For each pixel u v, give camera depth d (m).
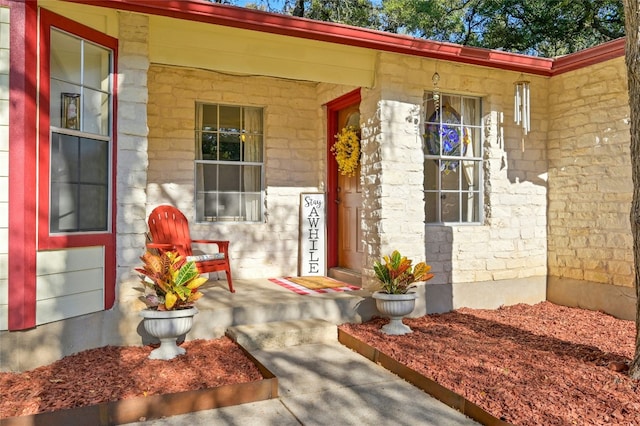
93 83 3.99
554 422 2.76
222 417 3.00
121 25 4.11
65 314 3.72
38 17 3.50
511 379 3.43
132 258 4.16
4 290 3.39
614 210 5.45
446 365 3.73
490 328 4.90
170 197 5.96
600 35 11.28
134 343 4.15
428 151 5.72
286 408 3.14
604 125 5.54
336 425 2.90
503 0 10.80
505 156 5.98
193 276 3.92
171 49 4.49
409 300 4.69
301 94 6.67
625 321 5.21
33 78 3.46
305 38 4.81
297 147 6.65
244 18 4.38
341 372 3.78
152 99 5.89
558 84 6.11
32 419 2.67
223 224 6.23
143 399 2.95
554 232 6.19
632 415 2.83
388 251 5.20
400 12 12.14
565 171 6.03
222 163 6.36
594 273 5.68
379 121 5.21
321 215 6.60
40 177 3.52
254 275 6.37
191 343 4.29
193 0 4.13
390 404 3.20
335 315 5.01
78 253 3.82
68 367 3.54
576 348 4.18
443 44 5.20
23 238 3.39
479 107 6.01
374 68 5.29
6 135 3.38
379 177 5.22
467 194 5.96
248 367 3.73
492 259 5.90
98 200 4.00
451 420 2.96
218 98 6.21
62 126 3.72
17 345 3.42
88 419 2.80
